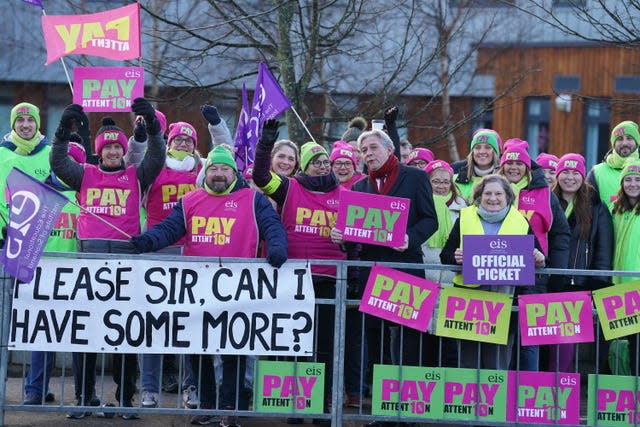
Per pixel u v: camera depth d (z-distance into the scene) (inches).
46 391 625.0
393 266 584.1
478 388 582.9
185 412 577.9
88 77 653.3
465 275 574.9
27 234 566.3
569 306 581.9
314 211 623.2
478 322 581.6
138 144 644.1
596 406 584.1
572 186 688.4
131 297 581.3
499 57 1411.2
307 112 982.4
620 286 581.9
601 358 728.3
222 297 581.9
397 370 583.5
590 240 686.5
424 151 753.0
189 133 673.0
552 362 610.5
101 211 621.0
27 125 709.3
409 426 608.7
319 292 611.2
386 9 1035.3
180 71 1080.8
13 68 1530.5
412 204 605.6
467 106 1363.2
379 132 609.0
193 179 666.2
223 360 598.5
